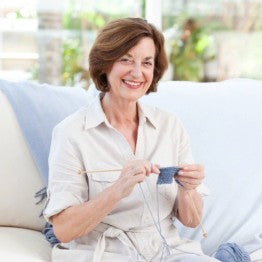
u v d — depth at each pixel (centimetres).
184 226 272
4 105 279
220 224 273
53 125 276
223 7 439
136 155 238
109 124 236
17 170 273
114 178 233
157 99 291
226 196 277
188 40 440
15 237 259
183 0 437
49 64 421
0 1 412
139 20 232
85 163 232
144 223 237
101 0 424
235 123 289
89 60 235
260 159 285
